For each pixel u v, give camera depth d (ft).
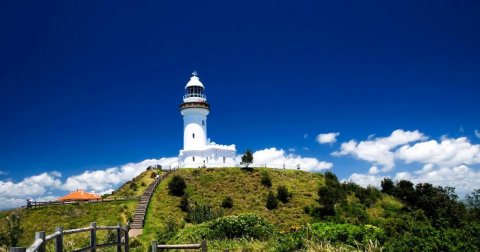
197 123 290.56
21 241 144.66
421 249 48.57
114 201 198.70
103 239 94.22
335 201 195.93
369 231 56.95
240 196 213.46
